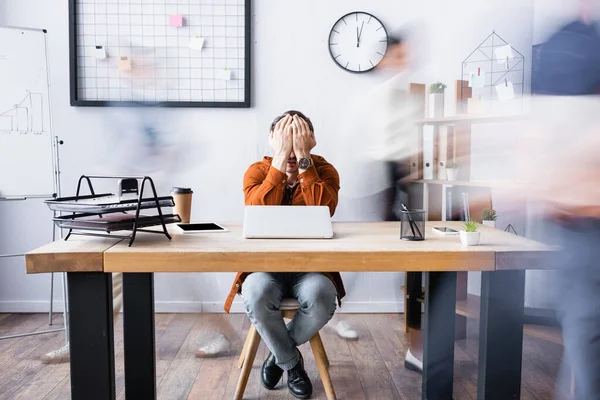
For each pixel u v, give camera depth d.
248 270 1.35
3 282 3.12
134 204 1.45
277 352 1.83
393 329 2.80
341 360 2.35
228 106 2.98
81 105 2.92
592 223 0.30
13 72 2.72
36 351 2.49
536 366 1.51
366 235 1.61
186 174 3.05
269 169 1.96
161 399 1.95
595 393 0.33
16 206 3.05
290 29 2.90
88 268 1.36
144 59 2.92
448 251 1.35
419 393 2.00
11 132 2.73
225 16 2.93
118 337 2.53
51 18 2.93
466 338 2.44
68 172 3.01
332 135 2.83
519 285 1.42
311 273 1.82
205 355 2.38
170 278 3.13
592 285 0.32
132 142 2.99
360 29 2.84
